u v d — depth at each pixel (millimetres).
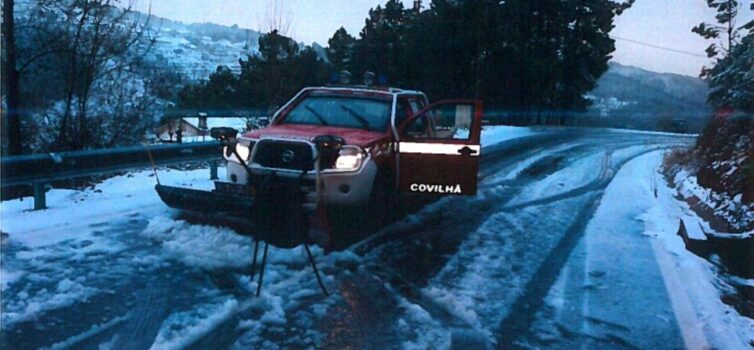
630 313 6113
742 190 9938
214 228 7949
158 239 7641
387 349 5098
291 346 5070
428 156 8945
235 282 6438
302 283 6539
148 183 11430
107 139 15133
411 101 10172
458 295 6422
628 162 20344
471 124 8867
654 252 8383
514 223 10016
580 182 15008
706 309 6277
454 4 36750
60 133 14359
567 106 45344
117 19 14984
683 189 13445
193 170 13867
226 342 5078
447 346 5199
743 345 5488
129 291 6055
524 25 40250
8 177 8383
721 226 9211
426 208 10891
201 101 29531
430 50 37312
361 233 8633
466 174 8867
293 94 23531
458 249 8234
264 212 6469
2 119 13609
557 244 8711
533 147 24625
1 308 5484
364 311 5883
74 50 14336
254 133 8211
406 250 8062
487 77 37688
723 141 12781
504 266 7547
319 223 7664
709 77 16234
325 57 40781
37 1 14047
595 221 10375
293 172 7707
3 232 7652
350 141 7988
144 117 15797
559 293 6637
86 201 9625
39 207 8969
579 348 5285
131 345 4934
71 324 5273
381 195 8719
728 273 7867
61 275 6348
